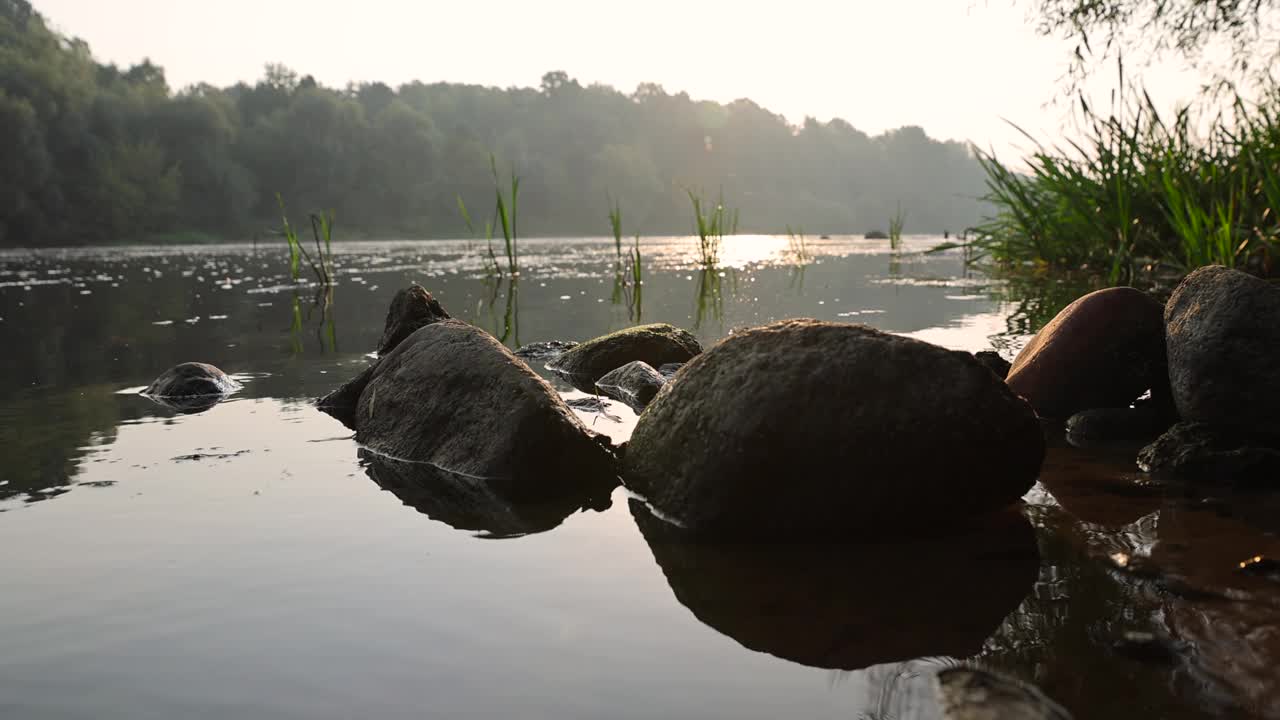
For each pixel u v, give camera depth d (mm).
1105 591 1688
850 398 2174
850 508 2117
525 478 2564
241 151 72750
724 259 17719
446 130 107812
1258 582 1688
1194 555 1846
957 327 5559
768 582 1801
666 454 2369
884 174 141125
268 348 5504
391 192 80188
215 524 2150
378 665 1422
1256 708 1255
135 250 32625
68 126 51594
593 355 4594
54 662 1446
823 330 2344
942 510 2135
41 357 5160
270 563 1884
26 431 3236
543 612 1634
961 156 154500
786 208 122438
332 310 7984
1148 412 3059
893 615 1613
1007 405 2188
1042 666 1397
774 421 2172
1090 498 2301
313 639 1518
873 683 1363
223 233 61969
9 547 1981
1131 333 3230
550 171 98625
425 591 1734
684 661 1440
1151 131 7062
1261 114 6195
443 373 3010
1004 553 1933
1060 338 3322
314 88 85938
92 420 3443
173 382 4012
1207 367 2664
